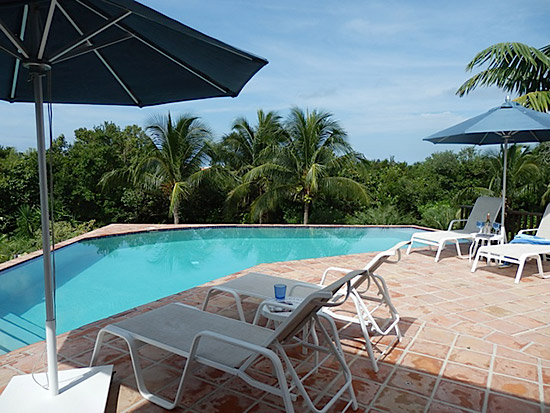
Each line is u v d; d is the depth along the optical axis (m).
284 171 16.06
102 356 3.17
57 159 19.69
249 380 2.23
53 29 2.42
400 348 3.44
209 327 2.77
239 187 16.72
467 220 7.79
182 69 2.74
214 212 19.12
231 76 2.65
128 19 2.17
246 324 2.83
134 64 2.75
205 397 2.64
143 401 2.58
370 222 16.47
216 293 4.94
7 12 2.13
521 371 3.07
